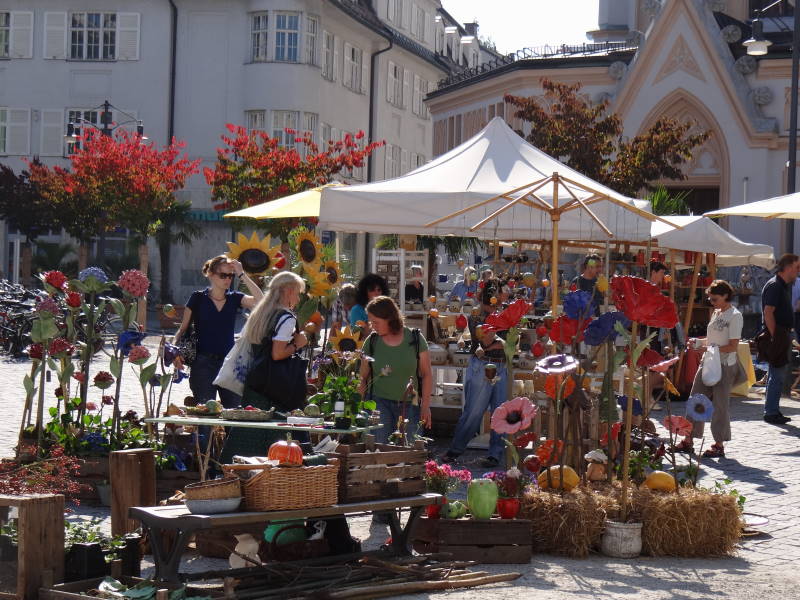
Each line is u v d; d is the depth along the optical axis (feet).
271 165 114.42
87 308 34.37
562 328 29.60
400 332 32.91
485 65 156.97
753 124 127.85
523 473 29.19
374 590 22.98
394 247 92.79
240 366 29.60
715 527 28.02
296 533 24.95
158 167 128.98
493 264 54.60
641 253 73.56
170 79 155.74
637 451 32.96
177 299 151.94
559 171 46.11
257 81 152.76
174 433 32.53
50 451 32.01
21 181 140.36
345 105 169.48
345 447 23.95
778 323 52.65
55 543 22.40
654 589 24.35
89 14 157.28
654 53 133.18
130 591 21.74
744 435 48.98
